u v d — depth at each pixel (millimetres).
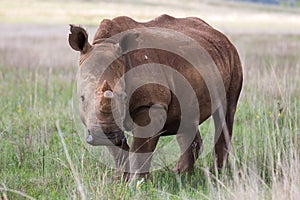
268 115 30078
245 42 94062
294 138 25781
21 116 33906
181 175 25250
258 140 26984
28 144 27547
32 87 44000
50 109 35969
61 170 23828
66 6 168000
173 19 26703
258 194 19703
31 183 23625
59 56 68938
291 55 68812
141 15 105312
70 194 21078
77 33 21547
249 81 40594
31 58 65562
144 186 22609
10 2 181875
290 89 33906
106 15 108375
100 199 20750
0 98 40469
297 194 19062
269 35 115500
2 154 26859
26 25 137750
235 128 31016
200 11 158000
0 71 52125
